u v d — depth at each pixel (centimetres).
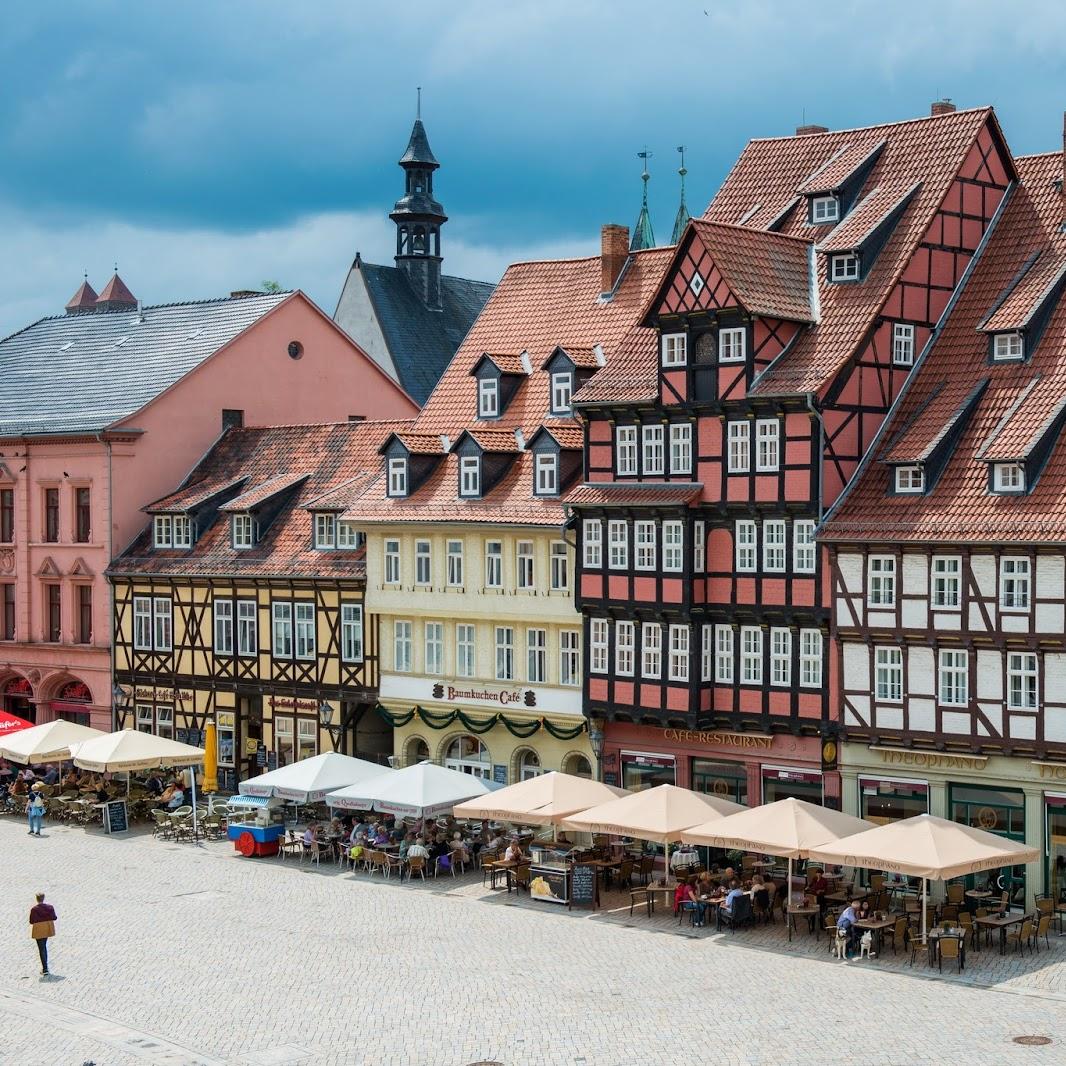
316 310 6831
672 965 3628
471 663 5172
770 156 5122
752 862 4416
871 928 3684
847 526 4212
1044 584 3875
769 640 4425
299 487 5953
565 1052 3028
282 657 5700
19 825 5416
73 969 3669
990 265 4588
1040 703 3903
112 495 6250
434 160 9844
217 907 4231
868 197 4703
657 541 4572
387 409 7188
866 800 4272
